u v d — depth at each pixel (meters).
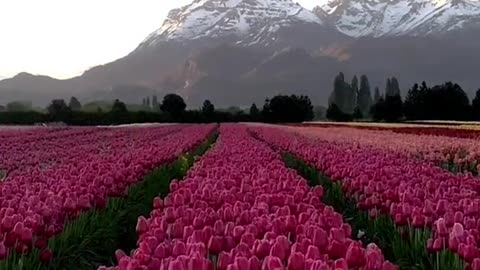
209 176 12.40
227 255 5.41
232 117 115.75
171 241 6.74
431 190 11.19
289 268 5.24
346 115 121.50
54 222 8.95
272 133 42.91
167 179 18.48
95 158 17.62
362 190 12.30
